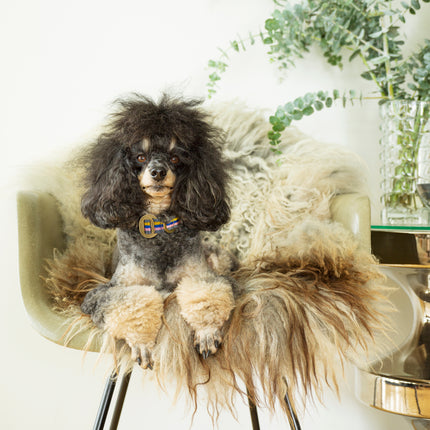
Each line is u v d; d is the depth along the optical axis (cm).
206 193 94
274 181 129
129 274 95
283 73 164
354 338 95
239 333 88
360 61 165
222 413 161
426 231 114
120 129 92
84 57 160
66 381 160
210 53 163
